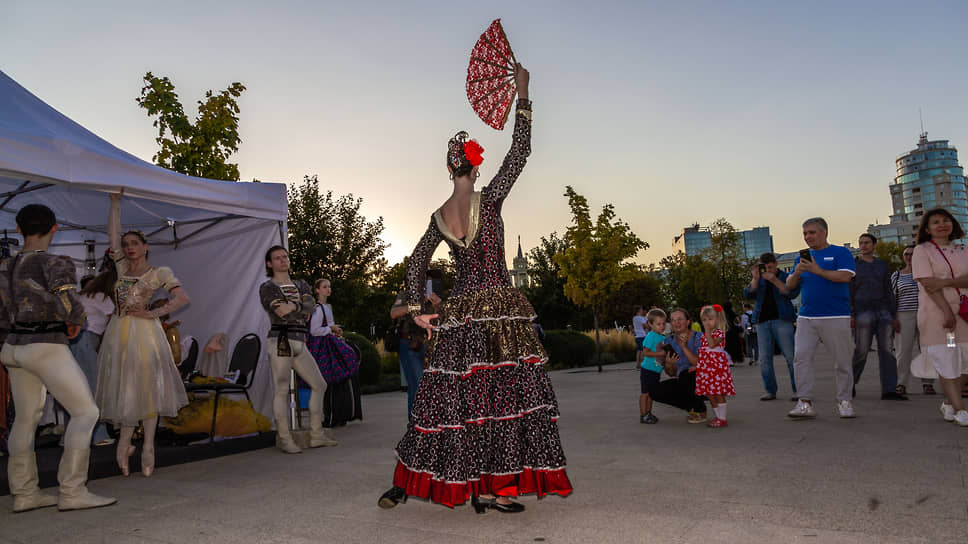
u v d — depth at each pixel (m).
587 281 18.48
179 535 3.11
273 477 4.53
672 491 3.47
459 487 2.99
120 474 4.94
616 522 2.91
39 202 7.51
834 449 4.44
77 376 3.84
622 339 24.58
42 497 3.88
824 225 5.99
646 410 6.54
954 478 3.41
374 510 3.39
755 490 3.39
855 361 7.78
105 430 6.25
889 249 66.25
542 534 2.79
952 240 5.41
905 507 2.91
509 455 3.03
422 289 3.21
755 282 8.06
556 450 3.07
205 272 7.86
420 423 3.13
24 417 3.86
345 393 7.54
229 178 10.47
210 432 6.13
